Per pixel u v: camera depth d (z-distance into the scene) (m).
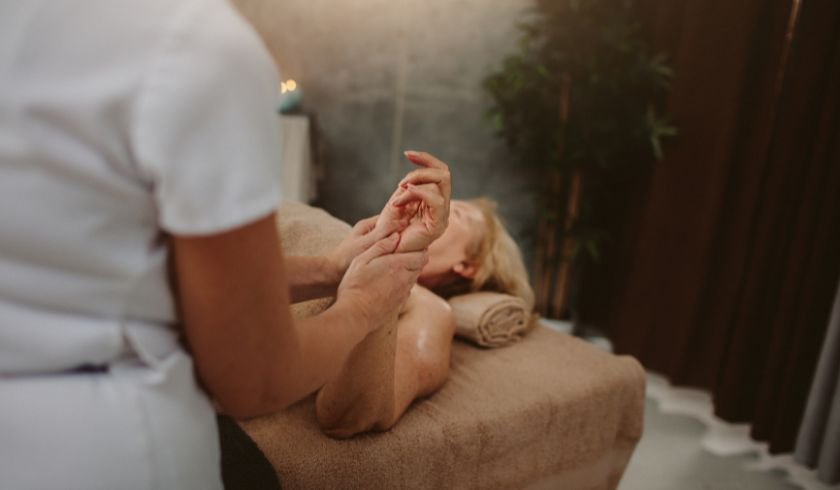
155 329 0.50
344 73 3.34
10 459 0.45
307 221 1.53
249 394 0.54
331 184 3.53
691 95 2.44
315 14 3.33
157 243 0.49
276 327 0.52
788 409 2.04
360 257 0.77
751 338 2.18
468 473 1.14
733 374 2.22
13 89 0.42
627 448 1.44
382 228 0.86
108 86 0.42
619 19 2.53
